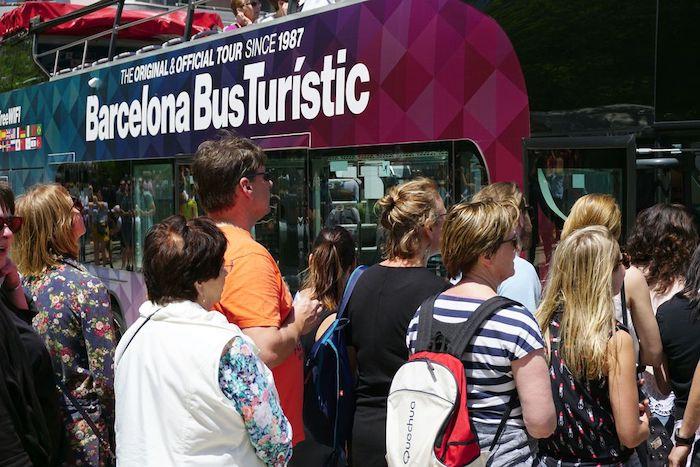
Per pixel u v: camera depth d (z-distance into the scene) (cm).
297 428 377
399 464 300
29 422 299
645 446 359
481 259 317
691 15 449
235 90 740
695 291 399
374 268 376
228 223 362
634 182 450
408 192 373
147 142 888
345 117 617
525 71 504
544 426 295
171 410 268
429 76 554
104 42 1206
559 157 485
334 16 634
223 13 1289
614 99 470
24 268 391
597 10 478
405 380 305
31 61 1191
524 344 297
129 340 284
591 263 326
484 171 522
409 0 575
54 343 379
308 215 663
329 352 380
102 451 386
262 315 334
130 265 939
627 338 319
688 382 403
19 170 1221
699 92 446
